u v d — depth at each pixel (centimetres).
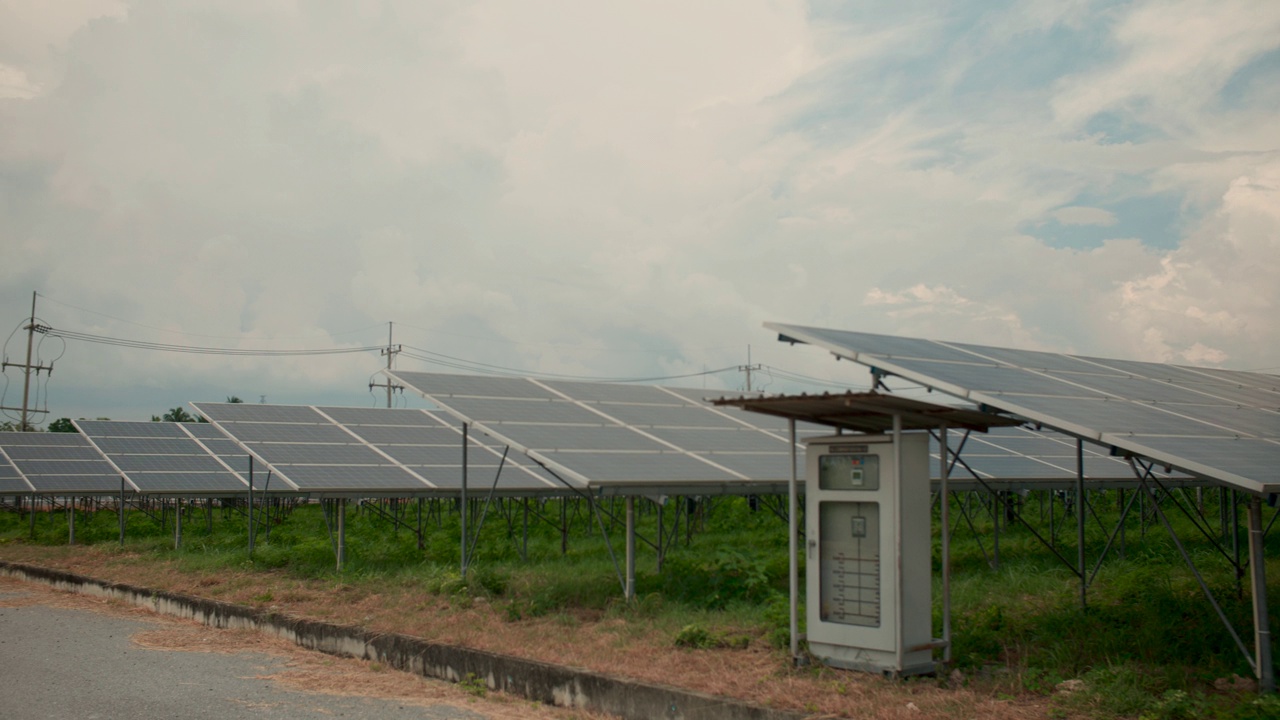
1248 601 1169
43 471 3033
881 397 841
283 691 1017
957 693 818
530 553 2066
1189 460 794
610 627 1181
